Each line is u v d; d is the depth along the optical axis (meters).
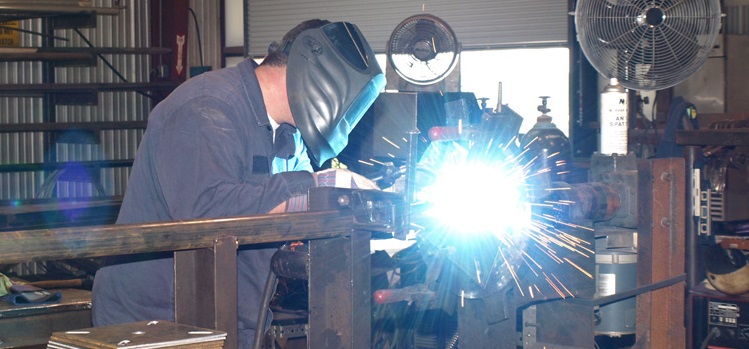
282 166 2.27
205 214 1.90
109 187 7.16
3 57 5.33
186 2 7.15
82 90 5.75
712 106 6.32
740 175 3.93
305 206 1.92
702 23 3.12
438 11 6.96
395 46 3.38
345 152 3.38
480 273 1.94
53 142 6.66
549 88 6.59
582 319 2.28
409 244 3.02
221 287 1.66
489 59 6.80
